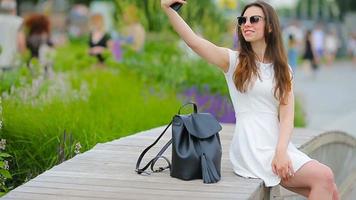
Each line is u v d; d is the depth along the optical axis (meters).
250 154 6.61
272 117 6.64
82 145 8.66
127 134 9.84
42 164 8.37
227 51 6.67
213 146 6.46
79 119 9.70
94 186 6.22
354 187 10.34
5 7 16.12
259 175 6.52
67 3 45.81
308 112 19.80
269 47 6.61
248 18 6.57
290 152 6.61
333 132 9.48
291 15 80.19
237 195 6.02
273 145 6.60
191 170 6.45
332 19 77.31
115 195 5.95
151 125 10.83
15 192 5.98
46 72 13.02
